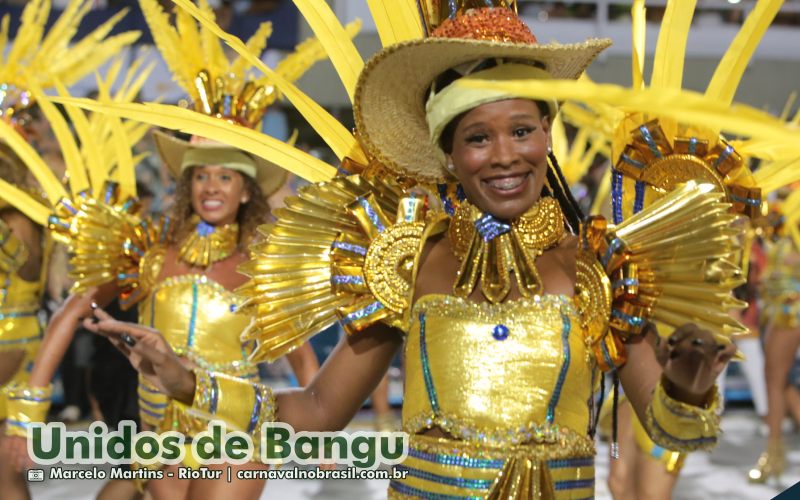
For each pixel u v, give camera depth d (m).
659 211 2.54
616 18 10.97
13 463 4.88
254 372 4.77
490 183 2.47
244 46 2.96
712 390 2.27
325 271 2.83
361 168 2.94
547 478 2.40
